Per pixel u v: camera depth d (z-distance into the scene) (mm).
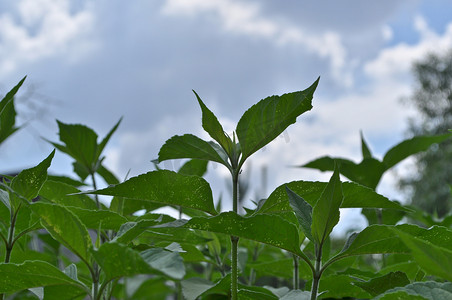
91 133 1711
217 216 993
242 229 1019
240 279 2201
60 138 1695
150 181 1106
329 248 1698
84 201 1487
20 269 998
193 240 1185
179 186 1124
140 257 803
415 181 26547
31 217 1298
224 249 2025
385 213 2061
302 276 1746
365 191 1123
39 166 1152
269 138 1146
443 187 24031
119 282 1540
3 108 1278
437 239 1038
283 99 1113
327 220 1020
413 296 886
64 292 1099
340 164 1988
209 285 1353
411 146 1993
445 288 903
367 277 1438
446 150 26031
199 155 1201
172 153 1203
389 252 1035
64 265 2293
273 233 1023
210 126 1165
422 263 842
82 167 1950
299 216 1062
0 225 1595
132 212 1637
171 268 797
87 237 990
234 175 1177
